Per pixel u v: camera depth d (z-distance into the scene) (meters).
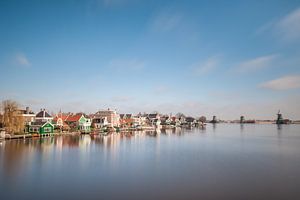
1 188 32.00
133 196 29.72
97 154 58.31
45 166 44.31
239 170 43.03
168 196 29.83
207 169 43.69
